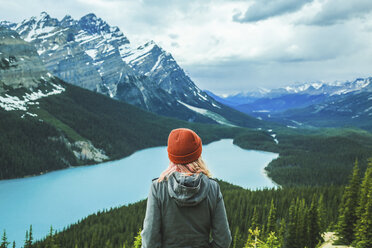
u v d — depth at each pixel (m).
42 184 170.12
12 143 191.50
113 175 199.88
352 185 50.72
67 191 161.00
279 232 61.41
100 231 92.31
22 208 135.12
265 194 129.25
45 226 117.81
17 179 173.88
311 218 57.22
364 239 41.09
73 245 85.38
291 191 129.12
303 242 56.34
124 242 81.44
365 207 44.47
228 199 116.19
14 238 105.88
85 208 139.25
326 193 123.38
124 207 122.06
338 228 49.38
